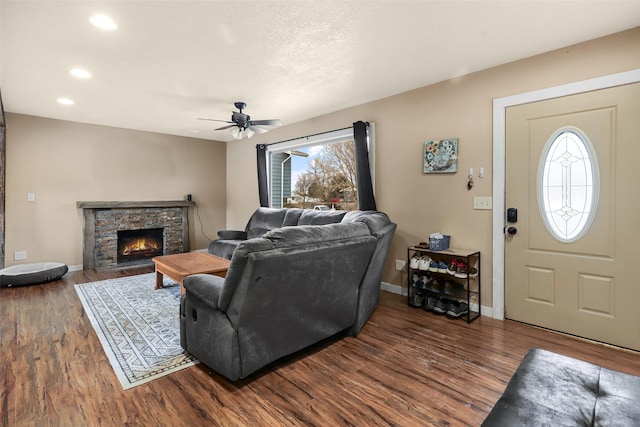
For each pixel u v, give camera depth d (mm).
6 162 4395
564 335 2611
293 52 2652
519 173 2826
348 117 4242
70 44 2484
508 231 2893
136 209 5516
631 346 2346
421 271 3477
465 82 3135
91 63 2838
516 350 2363
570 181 2574
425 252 3436
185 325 2250
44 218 4711
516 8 2055
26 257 4574
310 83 3355
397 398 1808
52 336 2594
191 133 5898
